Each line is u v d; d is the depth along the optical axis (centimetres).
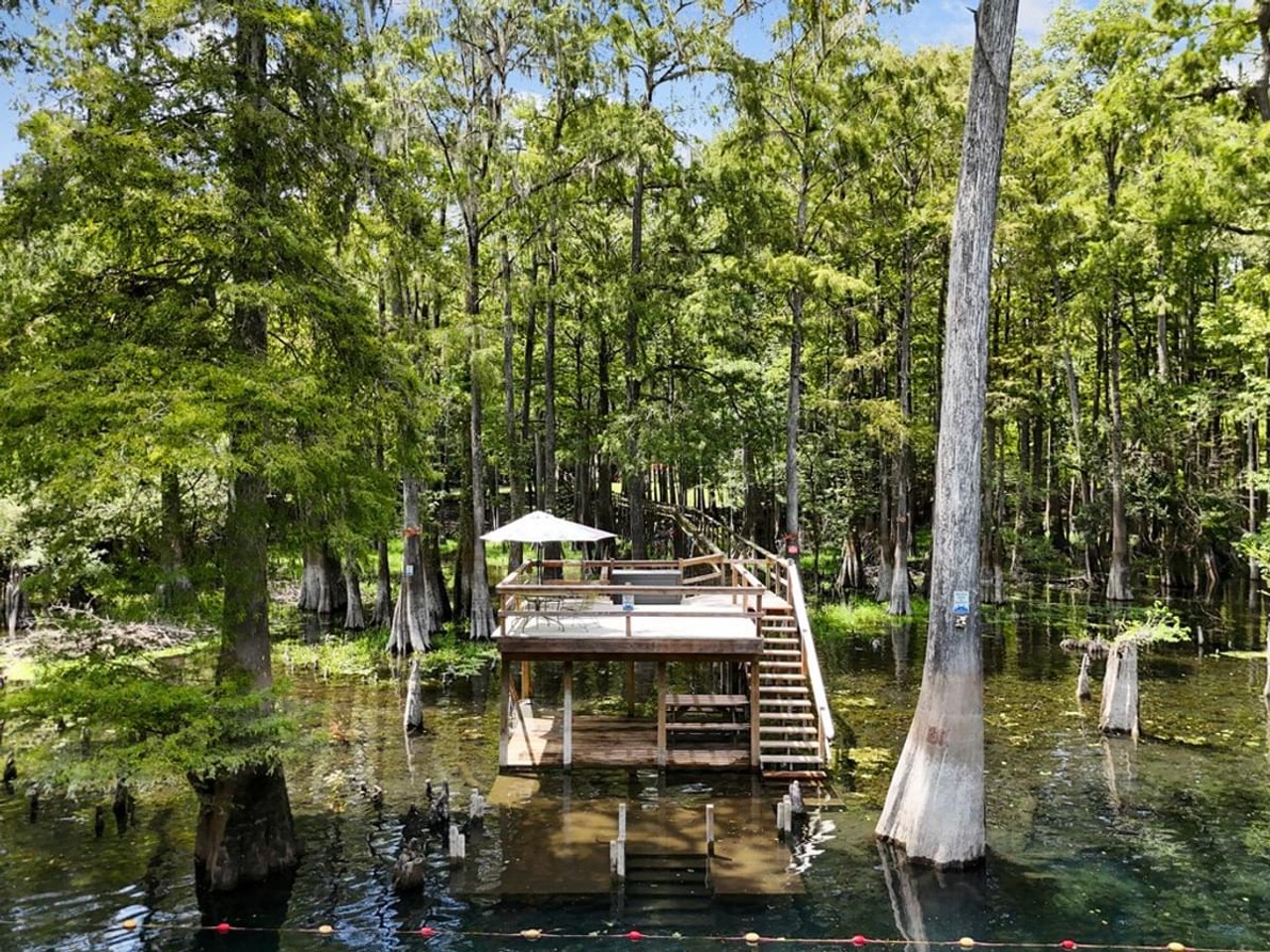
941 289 2881
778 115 2525
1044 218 2409
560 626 1490
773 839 1136
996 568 2966
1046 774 1361
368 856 1094
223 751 875
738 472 3381
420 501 2747
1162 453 3119
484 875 1040
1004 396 2767
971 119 1038
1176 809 1219
